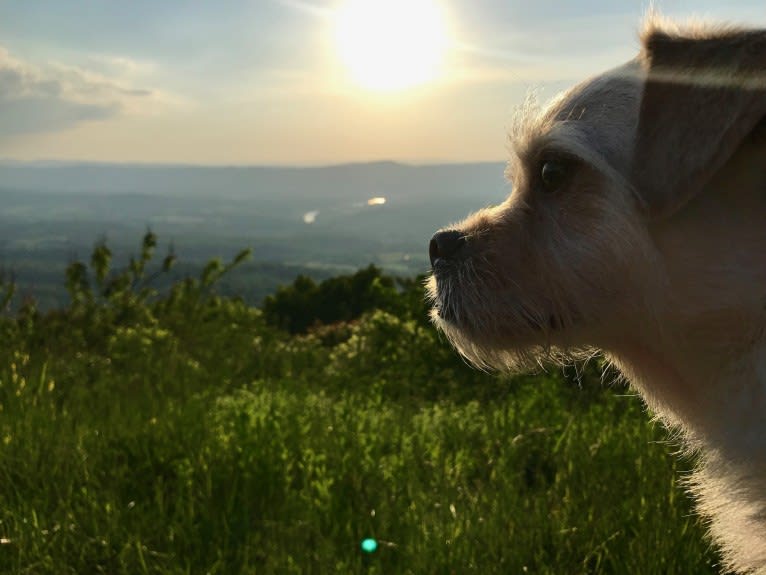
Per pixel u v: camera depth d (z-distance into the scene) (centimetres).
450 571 51
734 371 37
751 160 35
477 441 76
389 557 54
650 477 63
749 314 36
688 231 36
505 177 46
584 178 40
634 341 40
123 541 53
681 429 44
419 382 109
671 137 36
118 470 63
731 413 37
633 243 38
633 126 39
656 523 56
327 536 56
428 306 127
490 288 43
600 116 40
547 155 41
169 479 63
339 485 63
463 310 44
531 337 43
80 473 63
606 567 53
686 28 40
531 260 42
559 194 41
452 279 45
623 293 39
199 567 51
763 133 35
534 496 62
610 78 41
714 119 34
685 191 35
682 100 36
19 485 61
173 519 56
